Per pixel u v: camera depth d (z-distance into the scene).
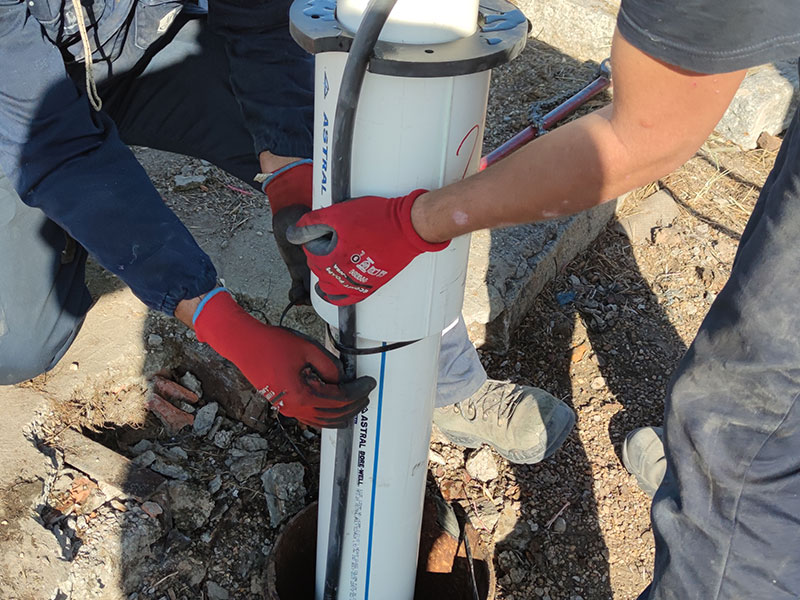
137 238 1.42
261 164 1.79
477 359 1.92
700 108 0.93
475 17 1.09
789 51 0.88
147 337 2.12
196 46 1.88
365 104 1.07
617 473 2.10
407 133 1.08
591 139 0.98
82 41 1.51
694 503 1.30
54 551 1.68
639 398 2.27
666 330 2.45
